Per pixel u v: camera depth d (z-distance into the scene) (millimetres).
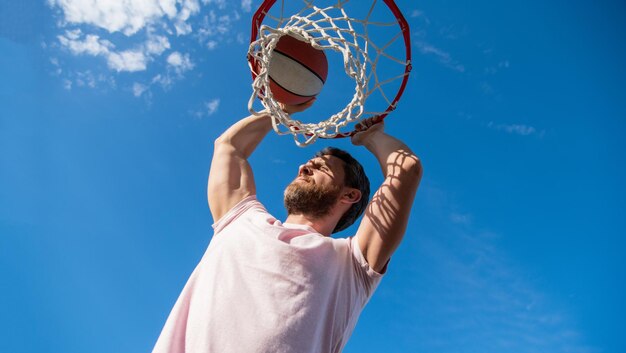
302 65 2451
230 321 1485
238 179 2076
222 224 1901
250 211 1927
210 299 1557
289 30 2410
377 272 1797
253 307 1513
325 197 2078
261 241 1702
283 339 1458
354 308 1740
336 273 1720
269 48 2355
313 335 1523
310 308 1551
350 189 2148
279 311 1506
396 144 2127
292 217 2092
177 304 1658
